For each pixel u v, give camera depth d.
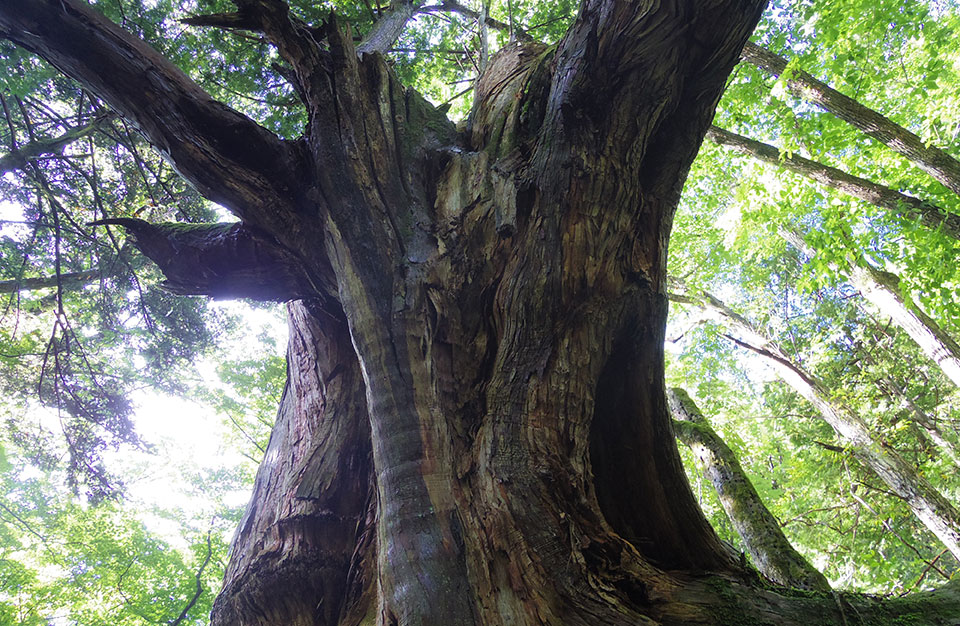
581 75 3.13
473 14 10.08
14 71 6.17
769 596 2.52
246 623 3.20
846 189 7.40
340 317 4.07
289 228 3.48
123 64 3.26
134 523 13.96
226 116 3.40
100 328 10.06
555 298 2.98
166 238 3.82
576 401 2.83
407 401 2.66
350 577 3.21
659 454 3.38
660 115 3.21
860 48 7.07
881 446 8.63
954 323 7.18
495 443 2.65
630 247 3.22
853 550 10.58
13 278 8.80
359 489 3.65
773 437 15.13
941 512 7.59
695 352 12.88
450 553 2.23
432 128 4.04
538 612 2.15
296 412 4.24
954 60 8.13
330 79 3.37
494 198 3.39
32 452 10.14
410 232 3.24
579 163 3.09
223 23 3.20
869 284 8.59
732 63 3.10
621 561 2.48
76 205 8.81
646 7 2.84
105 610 13.18
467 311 3.15
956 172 6.39
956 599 2.72
